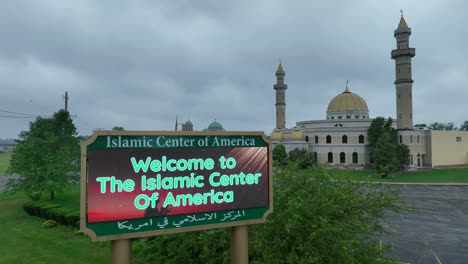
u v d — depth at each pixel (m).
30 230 29.41
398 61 85.69
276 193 13.88
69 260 20.98
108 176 8.69
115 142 8.80
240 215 10.37
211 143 10.03
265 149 10.87
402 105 85.12
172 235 17.09
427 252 24.70
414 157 83.38
